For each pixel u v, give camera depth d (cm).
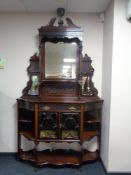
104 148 267
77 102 250
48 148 295
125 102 239
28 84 288
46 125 256
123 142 243
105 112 265
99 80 293
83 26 288
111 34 242
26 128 286
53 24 274
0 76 291
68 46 278
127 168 246
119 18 231
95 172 256
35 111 253
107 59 260
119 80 237
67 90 283
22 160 277
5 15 285
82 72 285
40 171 256
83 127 263
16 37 288
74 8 270
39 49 273
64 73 279
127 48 234
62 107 254
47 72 279
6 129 296
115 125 241
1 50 288
